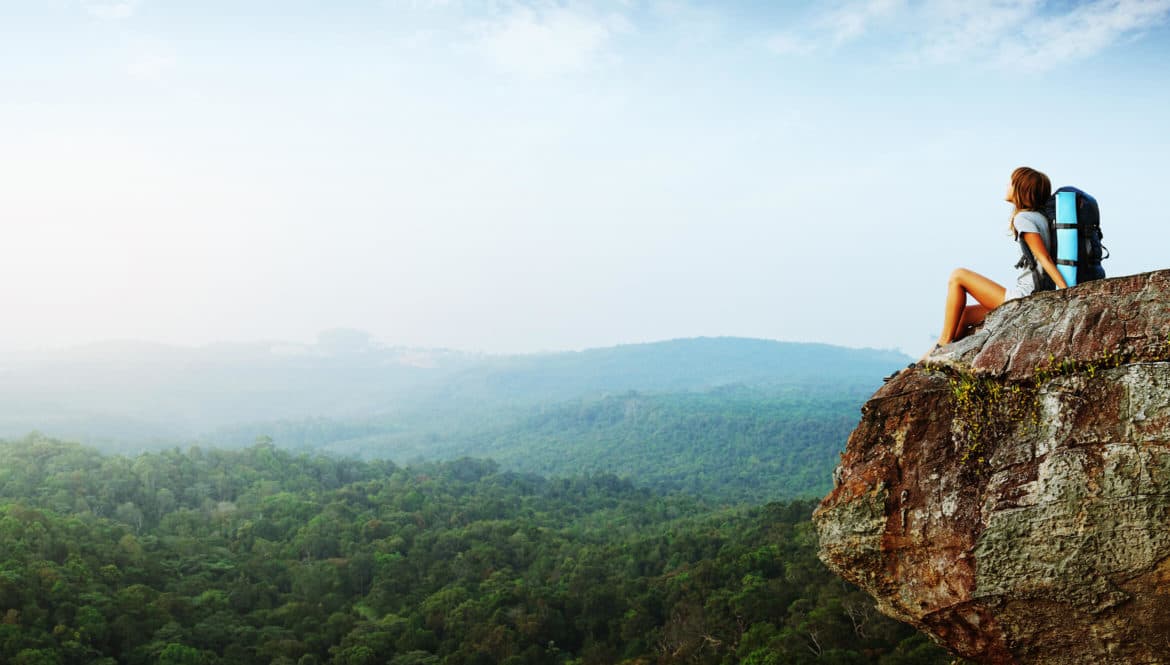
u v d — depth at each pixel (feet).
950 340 23.07
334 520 367.45
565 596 244.83
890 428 20.89
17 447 435.94
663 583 245.86
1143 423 17.79
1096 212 21.29
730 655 173.58
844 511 20.71
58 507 355.15
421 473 574.97
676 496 537.24
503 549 336.70
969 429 19.72
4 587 205.46
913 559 19.98
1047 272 20.83
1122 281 19.17
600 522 437.58
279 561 309.83
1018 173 21.95
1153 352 18.13
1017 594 18.65
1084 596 18.13
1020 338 19.77
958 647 20.34
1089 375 18.52
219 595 256.11
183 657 200.03
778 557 230.27
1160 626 17.81
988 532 18.86
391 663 206.69
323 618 250.57
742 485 647.15
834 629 158.10
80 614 207.00
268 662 212.02
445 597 254.88
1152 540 17.48
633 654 199.52
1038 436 18.84
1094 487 17.97
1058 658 19.03
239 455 493.77
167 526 365.81
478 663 202.59
